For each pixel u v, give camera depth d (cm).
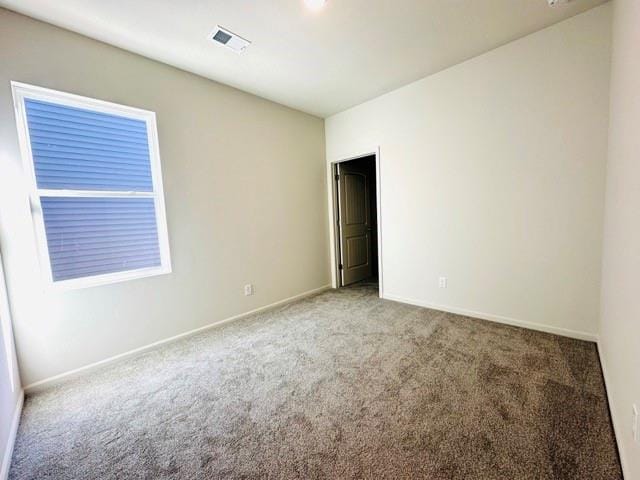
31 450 143
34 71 194
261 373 207
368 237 502
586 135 216
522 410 155
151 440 147
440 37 230
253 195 331
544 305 247
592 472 118
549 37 223
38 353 197
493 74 255
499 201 264
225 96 301
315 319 310
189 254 277
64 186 214
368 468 125
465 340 240
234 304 315
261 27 208
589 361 198
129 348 239
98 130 228
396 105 330
